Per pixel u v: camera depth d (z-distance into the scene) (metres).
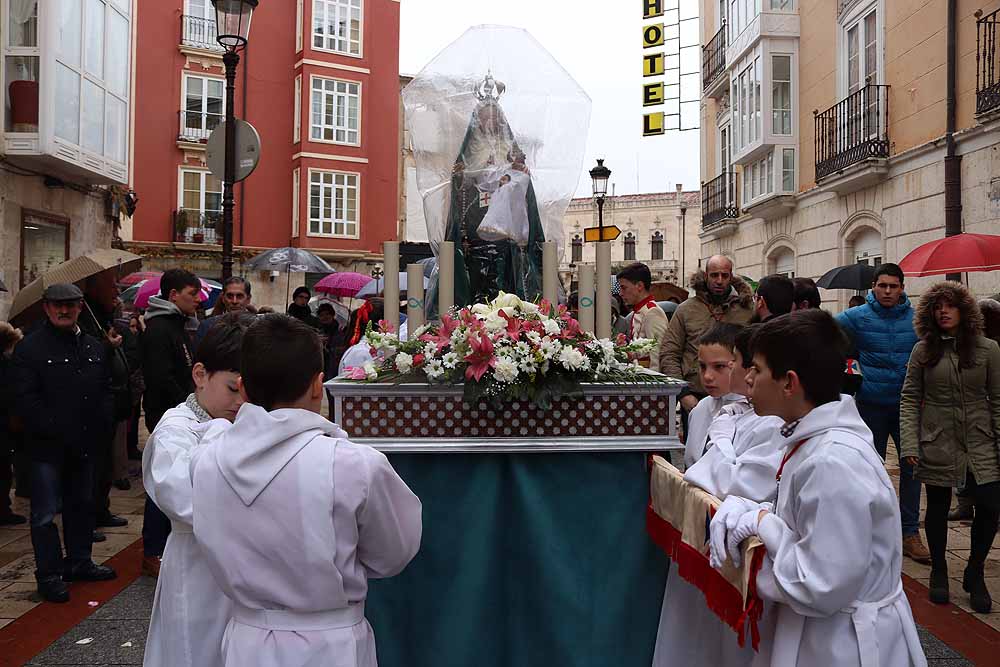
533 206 3.60
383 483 1.86
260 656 1.76
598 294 3.17
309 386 1.92
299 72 25.70
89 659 3.73
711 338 2.99
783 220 16.64
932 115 11.35
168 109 24.39
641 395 2.77
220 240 24.80
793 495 1.95
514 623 2.76
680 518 2.42
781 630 1.99
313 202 25.62
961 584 4.67
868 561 1.81
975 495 4.28
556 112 3.73
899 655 1.90
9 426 5.41
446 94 3.71
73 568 4.82
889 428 5.31
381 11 26.86
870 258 13.37
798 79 16.11
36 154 11.28
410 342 2.92
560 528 2.75
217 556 1.80
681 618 2.67
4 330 5.89
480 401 2.75
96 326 6.16
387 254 3.19
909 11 11.90
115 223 14.94
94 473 4.98
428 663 2.72
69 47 11.88
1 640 3.94
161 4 24.25
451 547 2.76
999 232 9.81
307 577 1.76
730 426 2.68
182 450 2.31
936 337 4.42
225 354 2.42
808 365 1.97
